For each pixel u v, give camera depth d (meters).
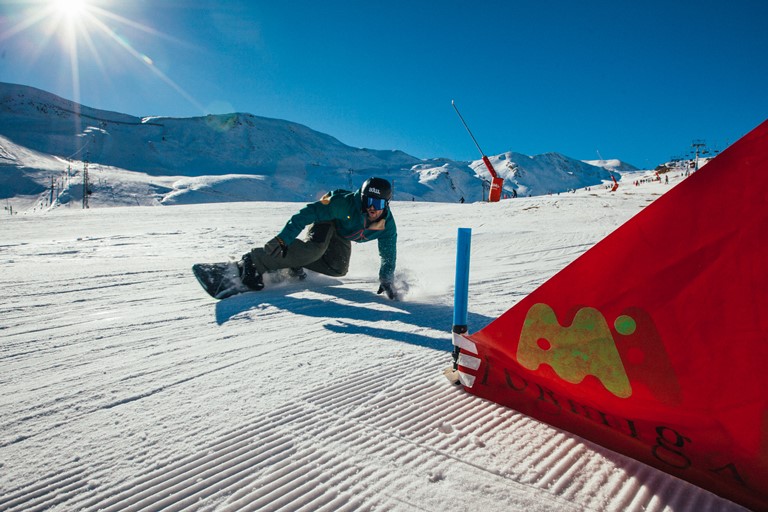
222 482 1.36
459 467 1.43
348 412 1.80
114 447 1.54
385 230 4.03
